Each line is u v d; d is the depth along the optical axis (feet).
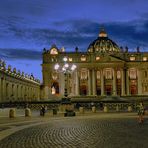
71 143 62.39
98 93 546.67
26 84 483.51
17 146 59.00
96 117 150.92
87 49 638.94
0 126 103.76
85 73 546.26
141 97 449.06
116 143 60.95
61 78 527.40
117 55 553.64
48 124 111.45
